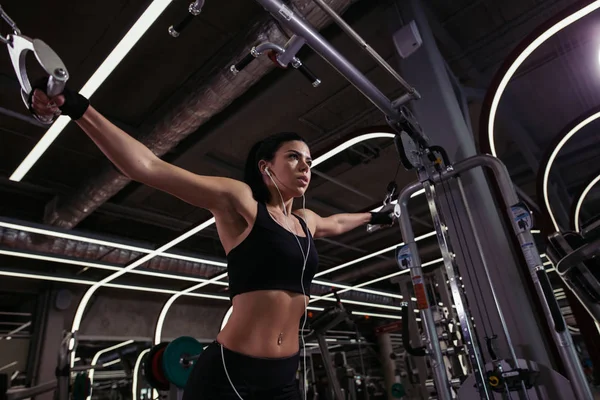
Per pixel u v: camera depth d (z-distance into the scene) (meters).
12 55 0.79
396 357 8.76
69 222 5.80
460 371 3.34
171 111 4.12
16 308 9.42
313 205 7.16
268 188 1.12
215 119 4.82
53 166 5.66
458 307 1.71
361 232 8.30
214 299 10.52
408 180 6.62
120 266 6.36
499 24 4.25
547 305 1.65
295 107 4.90
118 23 3.77
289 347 0.96
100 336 8.52
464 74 4.74
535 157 6.03
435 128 2.74
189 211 7.05
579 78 4.95
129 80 4.40
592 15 4.00
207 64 4.30
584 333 3.46
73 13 3.64
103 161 5.20
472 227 2.07
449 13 4.11
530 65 4.69
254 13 3.83
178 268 7.05
